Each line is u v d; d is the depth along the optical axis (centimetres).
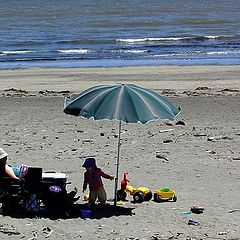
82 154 3316
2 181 2286
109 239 2019
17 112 4566
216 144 3553
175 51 9494
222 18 16000
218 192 2623
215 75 6962
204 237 2042
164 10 19200
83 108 2256
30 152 3353
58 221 2209
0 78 6831
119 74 7069
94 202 2367
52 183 2314
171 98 5097
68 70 7456
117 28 13525
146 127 4003
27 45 10381
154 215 2288
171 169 3025
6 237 2022
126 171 2988
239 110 4603
